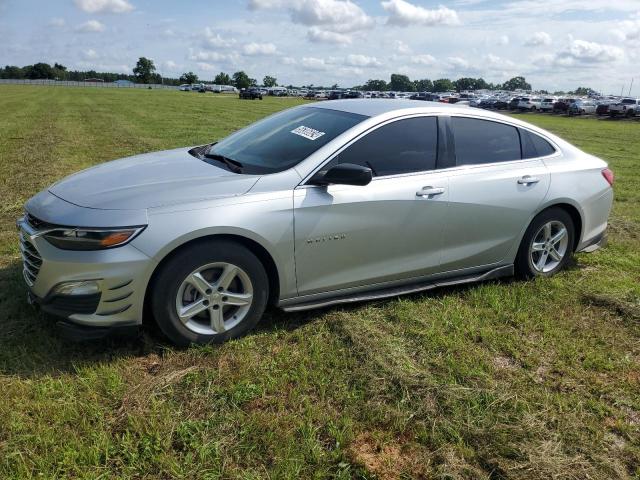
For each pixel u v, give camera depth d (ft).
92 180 12.09
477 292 14.62
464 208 13.73
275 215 11.27
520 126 15.31
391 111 13.29
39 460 7.88
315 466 8.13
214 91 304.71
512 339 12.27
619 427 9.44
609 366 11.35
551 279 15.87
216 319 11.22
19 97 143.33
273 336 11.81
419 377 10.50
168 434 8.57
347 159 12.33
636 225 23.07
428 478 8.09
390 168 12.86
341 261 12.35
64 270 10.11
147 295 10.66
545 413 9.70
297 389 9.94
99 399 9.39
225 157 13.38
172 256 10.53
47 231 10.33
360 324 12.48
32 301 11.22
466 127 14.25
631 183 34.73
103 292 10.11
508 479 8.14
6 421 8.69
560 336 12.53
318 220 11.76
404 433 9.03
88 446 8.27
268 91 262.06
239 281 11.44
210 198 10.89
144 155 14.87
